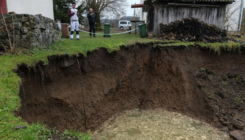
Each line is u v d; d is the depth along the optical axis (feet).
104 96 20.01
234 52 25.20
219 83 22.18
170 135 16.63
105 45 20.80
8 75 12.30
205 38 25.50
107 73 21.03
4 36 15.57
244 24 41.68
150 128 17.85
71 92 17.57
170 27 26.71
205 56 24.23
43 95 15.38
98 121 19.03
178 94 21.58
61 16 55.36
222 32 26.61
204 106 19.81
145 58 23.82
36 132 8.46
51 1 40.29
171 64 22.76
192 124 18.51
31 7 31.65
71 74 17.97
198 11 29.09
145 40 25.23
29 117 13.25
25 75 14.16
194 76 21.99
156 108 21.83
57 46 19.29
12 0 26.89
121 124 18.79
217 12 29.58
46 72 15.72
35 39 16.55
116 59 21.48
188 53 23.54
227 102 20.04
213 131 17.30
